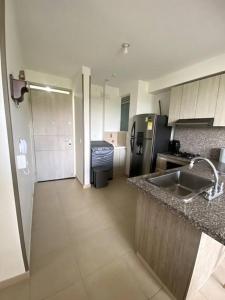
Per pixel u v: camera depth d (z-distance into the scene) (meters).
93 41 1.92
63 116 3.41
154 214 1.26
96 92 3.89
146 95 3.53
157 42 1.90
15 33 1.45
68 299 1.15
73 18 1.52
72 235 1.81
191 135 2.90
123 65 2.62
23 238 1.21
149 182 1.36
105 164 3.49
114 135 4.33
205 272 1.19
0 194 1.08
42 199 2.66
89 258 1.51
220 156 2.30
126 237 1.81
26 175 1.79
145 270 1.40
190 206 0.98
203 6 1.31
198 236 0.93
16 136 1.28
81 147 3.11
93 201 2.63
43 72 3.03
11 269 1.22
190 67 2.51
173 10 1.37
